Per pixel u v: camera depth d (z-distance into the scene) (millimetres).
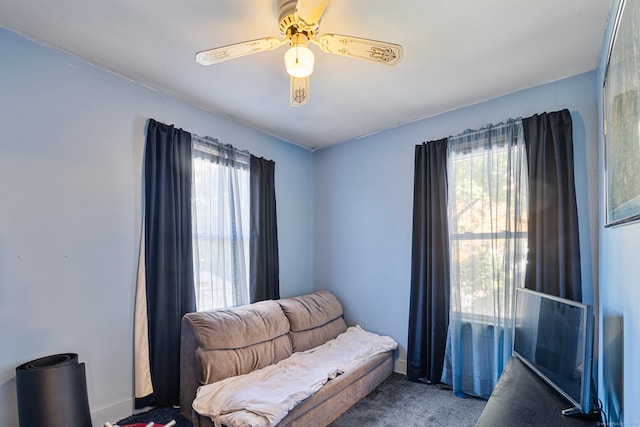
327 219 3891
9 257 1812
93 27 1816
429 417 2330
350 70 2258
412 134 3201
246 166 3225
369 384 2697
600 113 2066
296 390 2066
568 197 2260
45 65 1981
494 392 1686
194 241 2682
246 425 1729
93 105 2178
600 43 1935
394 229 3293
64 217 2025
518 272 2426
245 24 1785
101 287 2164
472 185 2729
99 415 2105
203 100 2727
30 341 1862
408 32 1842
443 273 2855
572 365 1548
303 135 3604
